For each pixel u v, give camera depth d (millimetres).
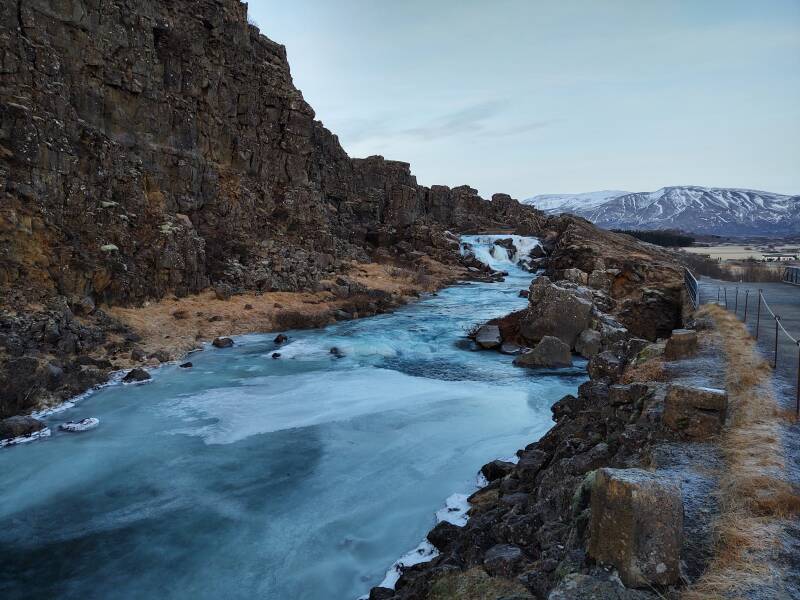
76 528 10789
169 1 33562
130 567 9633
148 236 28578
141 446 14438
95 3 27125
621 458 8727
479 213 84000
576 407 13594
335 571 9531
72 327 21016
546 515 7609
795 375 12016
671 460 8117
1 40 21359
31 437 14766
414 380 20875
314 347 25562
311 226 45844
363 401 18188
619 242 56344
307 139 46531
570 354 23359
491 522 8273
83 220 24250
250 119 41031
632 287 41469
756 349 14391
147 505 11633
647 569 5289
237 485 12477
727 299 24750
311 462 13594
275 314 30281
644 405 10422
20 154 21297
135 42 29875
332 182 61062
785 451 7941
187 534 10633
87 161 25188
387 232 62094
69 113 24453
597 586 5250
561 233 65625
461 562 7793
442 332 29906
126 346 22547
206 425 15891
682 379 12195
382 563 9703
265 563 9773
